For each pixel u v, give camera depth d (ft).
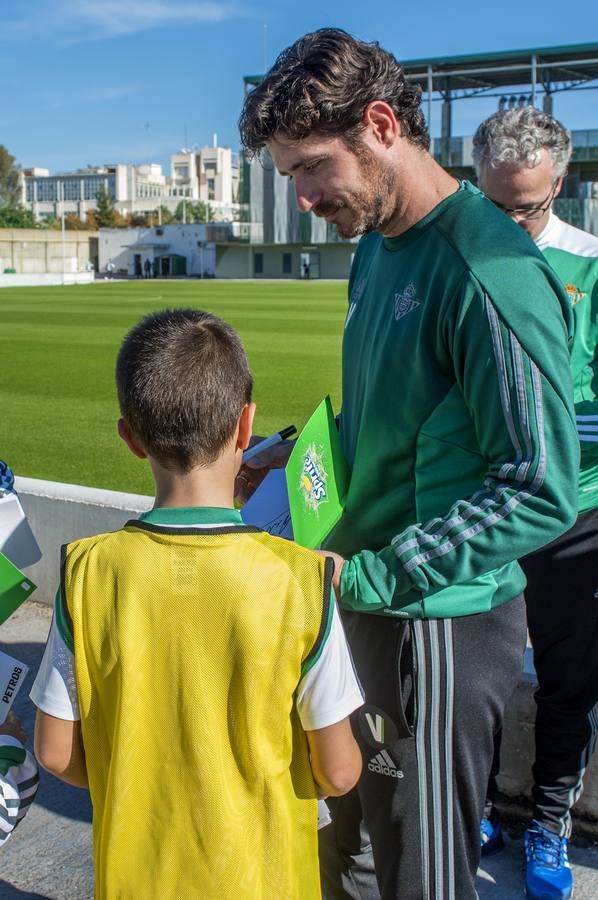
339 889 6.73
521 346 4.90
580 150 161.58
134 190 500.74
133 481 20.66
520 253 5.08
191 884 4.28
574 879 7.86
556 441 4.91
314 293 124.47
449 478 5.42
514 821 8.75
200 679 4.30
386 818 5.68
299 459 5.35
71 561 4.58
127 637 4.33
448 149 166.40
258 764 4.32
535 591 7.70
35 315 79.92
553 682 7.73
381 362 5.59
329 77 4.91
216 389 4.44
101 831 4.45
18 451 24.09
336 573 5.25
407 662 5.47
